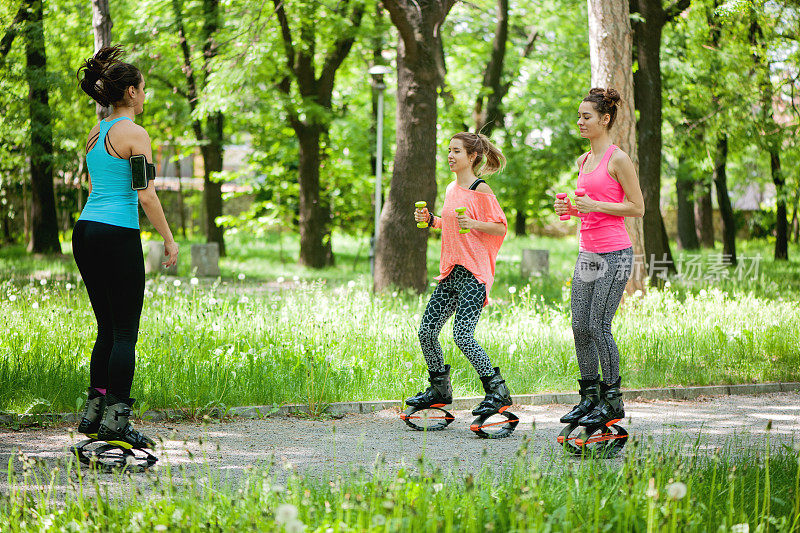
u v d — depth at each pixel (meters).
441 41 25.58
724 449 5.72
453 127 28.42
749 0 19.44
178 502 3.90
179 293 11.66
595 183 5.98
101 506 3.86
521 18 30.22
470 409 8.05
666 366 9.73
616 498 3.98
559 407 8.23
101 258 5.38
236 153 51.94
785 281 21.67
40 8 22.78
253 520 3.60
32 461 4.39
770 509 4.27
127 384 5.36
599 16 14.32
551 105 29.31
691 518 3.71
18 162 28.53
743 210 58.56
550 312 12.20
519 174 30.03
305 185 27.52
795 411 8.06
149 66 20.92
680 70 22.84
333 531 3.42
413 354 8.91
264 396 7.61
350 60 30.17
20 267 22.58
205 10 21.42
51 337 8.85
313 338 8.96
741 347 10.48
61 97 23.55
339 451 5.96
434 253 33.66
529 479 4.04
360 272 26.09
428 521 3.44
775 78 22.72
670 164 31.06
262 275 24.44
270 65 25.09
